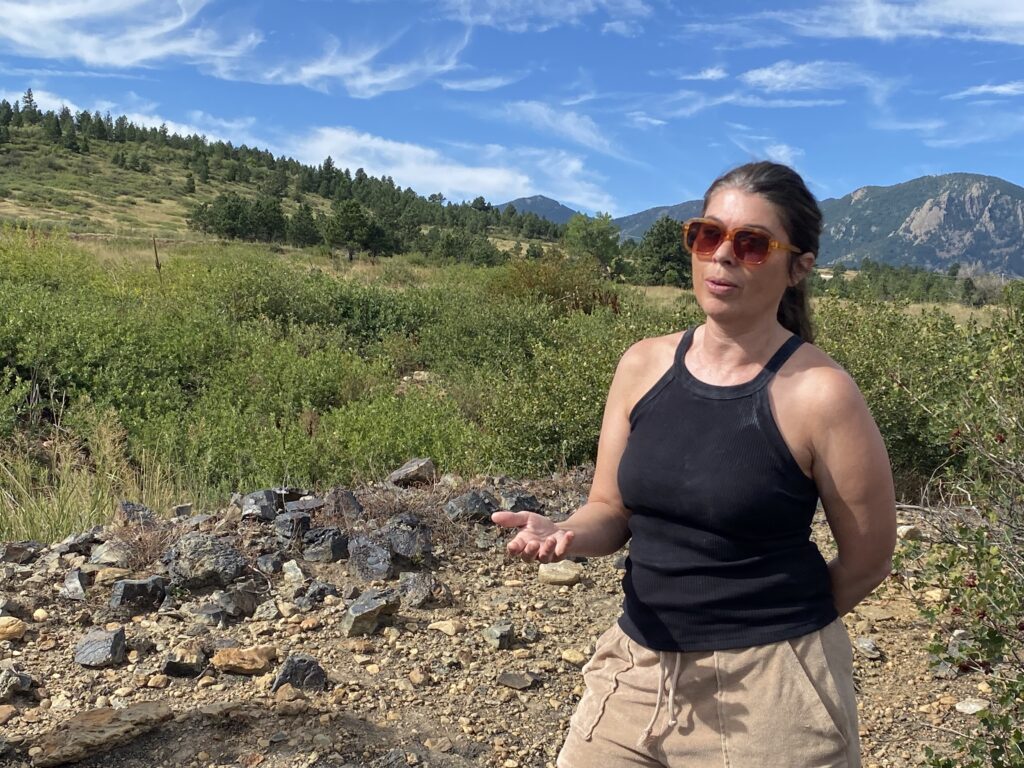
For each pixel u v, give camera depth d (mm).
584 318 14328
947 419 3807
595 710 1764
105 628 3289
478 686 3129
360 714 2881
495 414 7941
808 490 1614
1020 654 3082
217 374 9398
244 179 142375
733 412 1634
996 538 3025
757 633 1605
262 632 3363
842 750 1597
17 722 2693
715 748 1611
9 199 85438
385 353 12945
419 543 4117
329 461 7066
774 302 1670
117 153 127688
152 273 15539
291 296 14336
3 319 8875
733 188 1666
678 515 1652
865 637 3658
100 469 6254
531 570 4168
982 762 2443
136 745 2617
